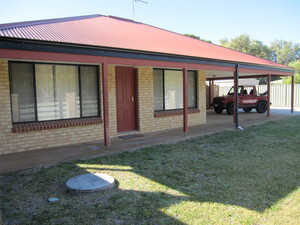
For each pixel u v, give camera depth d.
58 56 5.34
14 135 6.53
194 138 8.14
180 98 10.56
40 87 7.09
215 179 4.62
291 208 3.54
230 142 7.54
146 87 9.22
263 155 6.14
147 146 7.09
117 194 4.02
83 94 7.84
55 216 3.38
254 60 12.05
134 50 6.50
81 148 6.91
